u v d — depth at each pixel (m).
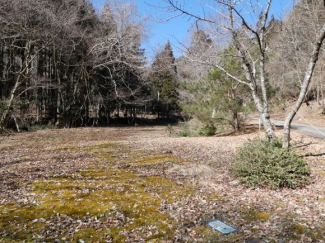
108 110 35.19
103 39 23.62
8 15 16.69
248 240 3.56
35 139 15.48
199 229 3.90
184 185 6.03
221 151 10.09
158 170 7.45
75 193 5.36
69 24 20.70
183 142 12.96
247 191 5.48
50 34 20.47
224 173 6.92
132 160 8.84
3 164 8.15
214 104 14.10
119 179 6.47
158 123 41.81
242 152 6.24
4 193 5.33
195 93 15.59
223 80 13.45
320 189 5.30
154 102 43.53
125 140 16.00
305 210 4.43
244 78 13.05
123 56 24.86
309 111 28.48
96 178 6.55
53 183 6.05
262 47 7.34
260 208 4.61
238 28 6.96
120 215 4.36
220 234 3.74
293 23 9.26
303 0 8.66
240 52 7.20
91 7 24.36
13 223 4.02
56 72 26.95
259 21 7.16
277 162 5.74
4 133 17.48
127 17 23.02
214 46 7.86
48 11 18.81
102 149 11.25
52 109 28.88
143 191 5.55
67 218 4.23
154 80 40.41
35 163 8.35
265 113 7.18
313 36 9.78
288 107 30.95
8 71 21.48
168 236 3.71
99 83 31.36
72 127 27.70
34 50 22.77
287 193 5.24
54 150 11.00
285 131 6.94
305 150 9.03
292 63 20.30
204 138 14.36
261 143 6.42
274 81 22.58
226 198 5.12
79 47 25.81
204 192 5.52
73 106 27.64
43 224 4.01
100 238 3.63
